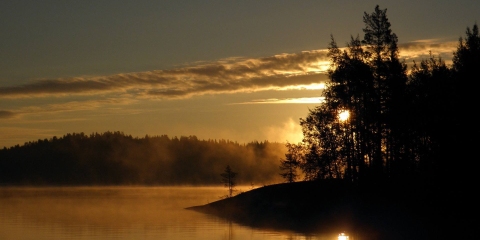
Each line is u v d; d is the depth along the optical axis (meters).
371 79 57.66
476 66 47.97
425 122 52.59
